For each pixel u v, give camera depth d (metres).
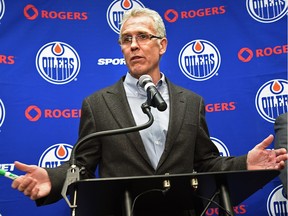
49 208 2.97
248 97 3.17
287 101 3.12
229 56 3.25
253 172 1.54
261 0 3.29
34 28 3.20
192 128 2.28
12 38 3.15
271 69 3.19
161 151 2.22
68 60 3.20
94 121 2.27
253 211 3.03
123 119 2.23
